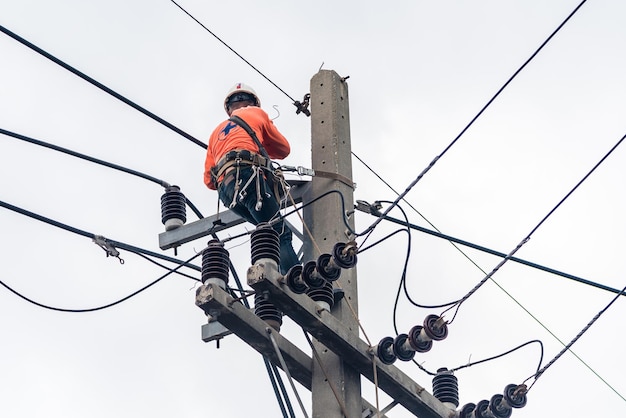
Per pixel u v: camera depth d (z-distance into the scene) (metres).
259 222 17.83
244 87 19.58
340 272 16.17
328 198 18.30
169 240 19.33
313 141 19.08
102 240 19.48
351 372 17.11
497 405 17.77
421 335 16.73
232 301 16.14
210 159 18.64
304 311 16.28
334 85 19.58
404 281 17.16
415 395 17.44
